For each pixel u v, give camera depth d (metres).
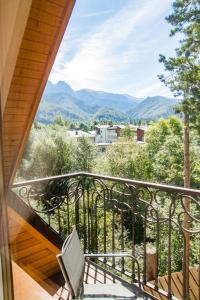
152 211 2.50
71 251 1.87
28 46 1.11
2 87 1.03
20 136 1.07
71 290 1.68
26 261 1.63
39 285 1.82
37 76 1.17
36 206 2.12
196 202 2.04
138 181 2.30
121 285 2.09
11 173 1.02
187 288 2.41
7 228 1.00
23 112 1.08
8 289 1.01
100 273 2.80
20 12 1.05
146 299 2.10
